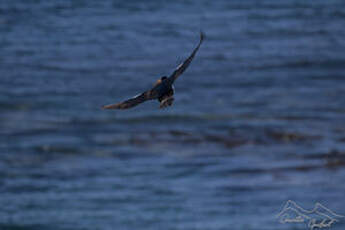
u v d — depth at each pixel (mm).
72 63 65625
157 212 35438
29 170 41250
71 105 54094
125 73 63312
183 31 78312
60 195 37531
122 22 81625
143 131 48531
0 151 44219
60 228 33625
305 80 61281
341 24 82250
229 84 60062
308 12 87438
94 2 91500
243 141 46469
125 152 44531
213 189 38438
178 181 39688
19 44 71250
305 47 72125
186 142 46438
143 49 71188
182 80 60938
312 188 38219
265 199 36844
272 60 67500
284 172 40969
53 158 43438
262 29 79500
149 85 60375
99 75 62312
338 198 36719
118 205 36250
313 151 44250
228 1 93250
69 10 86750
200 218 34625
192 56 10305
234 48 71688
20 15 82750
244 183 39219
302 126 49438
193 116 51531
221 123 50062
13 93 56000
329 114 52375
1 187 38562
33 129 48500
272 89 58781
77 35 75750
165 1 93000
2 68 62719
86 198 37156
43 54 68062
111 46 71938
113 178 40062
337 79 61594
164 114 51688
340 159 42875
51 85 58719
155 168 41688
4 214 35000
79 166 42094
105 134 47875
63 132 48062
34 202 36531
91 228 33625
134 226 33844
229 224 34000
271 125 49562
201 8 89188
